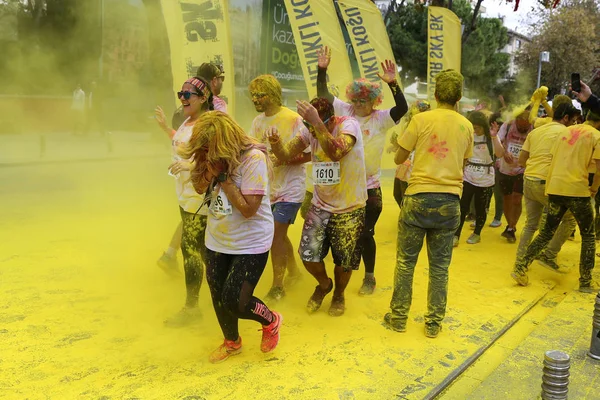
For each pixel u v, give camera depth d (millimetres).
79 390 3121
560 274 5832
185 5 5887
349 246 4156
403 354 3768
